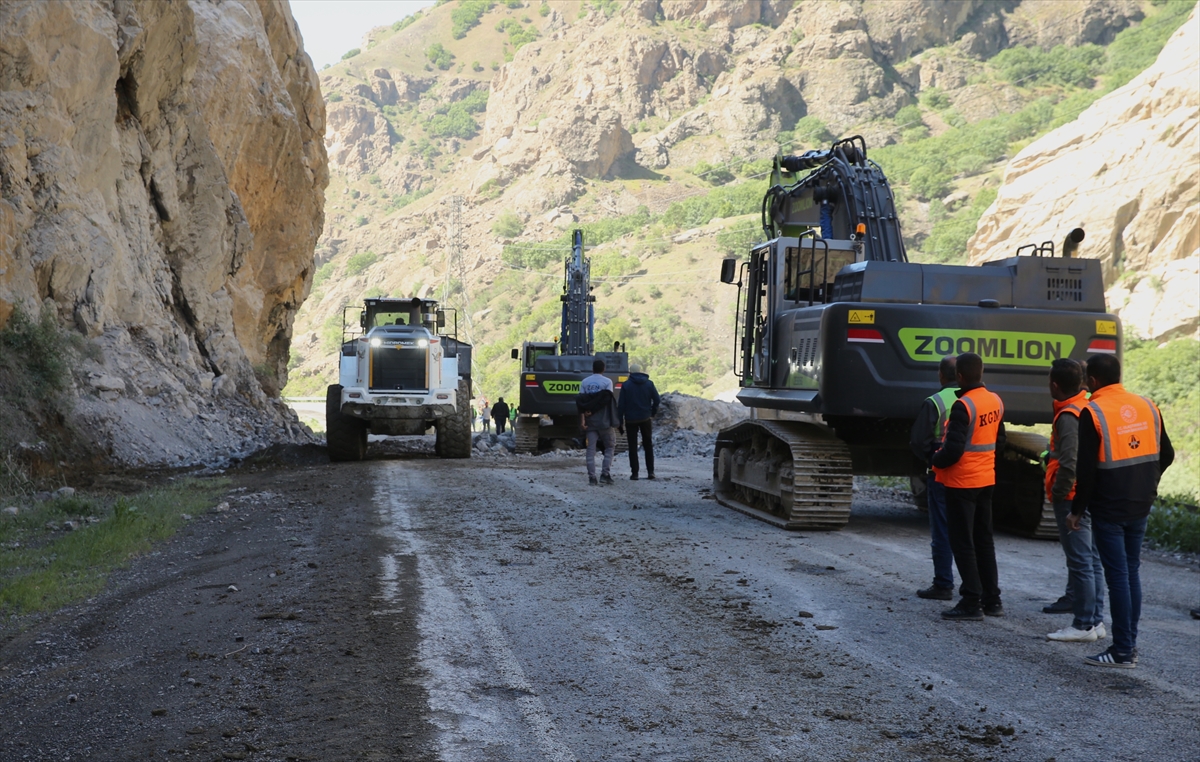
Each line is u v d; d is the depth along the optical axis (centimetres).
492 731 441
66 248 1839
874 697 496
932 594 717
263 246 3181
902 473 1090
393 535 948
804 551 904
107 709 480
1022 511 1055
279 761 407
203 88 2570
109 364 1891
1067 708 484
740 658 559
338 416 1867
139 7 2138
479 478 1525
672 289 19312
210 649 573
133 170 2230
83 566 830
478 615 642
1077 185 12212
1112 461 569
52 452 1509
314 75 3472
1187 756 423
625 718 461
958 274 969
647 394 1588
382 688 495
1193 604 754
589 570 796
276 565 814
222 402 2336
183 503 1189
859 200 1167
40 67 1827
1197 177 10744
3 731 454
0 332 1617
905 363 935
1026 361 947
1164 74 12112
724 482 1275
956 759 417
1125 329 9888
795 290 1123
